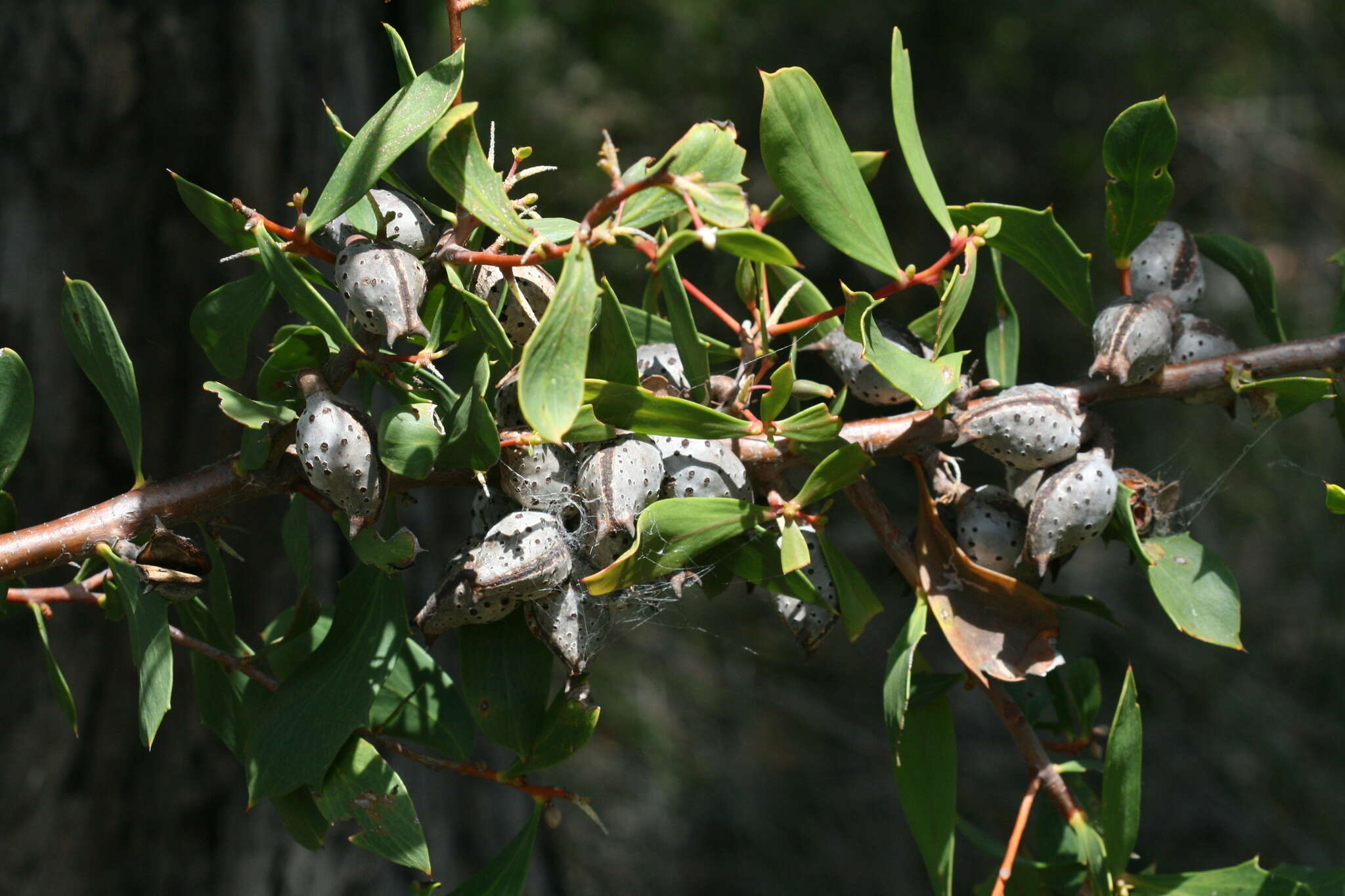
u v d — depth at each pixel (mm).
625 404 863
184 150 1465
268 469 877
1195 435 2729
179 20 1452
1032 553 884
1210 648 2529
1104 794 900
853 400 2404
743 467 887
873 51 3109
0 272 1376
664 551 871
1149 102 899
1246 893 903
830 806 2418
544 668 889
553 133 2664
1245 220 3424
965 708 2584
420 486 885
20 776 1369
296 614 893
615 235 834
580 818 2322
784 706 2527
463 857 1674
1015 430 885
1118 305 903
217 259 1476
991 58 3148
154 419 1439
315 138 1547
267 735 883
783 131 860
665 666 2570
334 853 1520
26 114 1394
